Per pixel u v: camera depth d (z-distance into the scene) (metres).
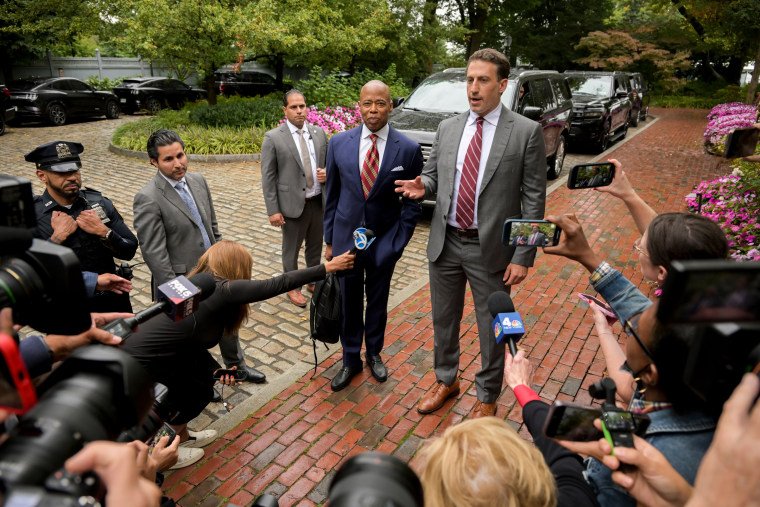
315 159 4.71
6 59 19.67
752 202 4.68
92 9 12.34
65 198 2.98
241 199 8.11
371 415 3.43
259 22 10.77
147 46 10.52
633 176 10.34
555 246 1.66
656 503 0.99
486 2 22.94
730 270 0.71
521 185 2.97
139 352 2.28
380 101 3.20
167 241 3.22
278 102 13.30
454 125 3.08
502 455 1.04
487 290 3.07
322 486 2.87
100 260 3.06
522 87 8.34
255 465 3.00
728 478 0.75
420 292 5.20
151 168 10.14
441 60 21.08
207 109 12.48
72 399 0.90
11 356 0.80
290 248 4.84
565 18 29.44
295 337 4.37
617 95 14.00
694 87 31.31
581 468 1.32
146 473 1.29
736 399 0.78
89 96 16.80
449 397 3.58
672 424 1.10
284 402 3.54
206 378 2.61
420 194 2.94
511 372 1.61
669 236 1.29
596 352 4.21
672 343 1.01
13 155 11.20
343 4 13.87
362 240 2.64
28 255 1.03
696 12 17.58
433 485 1.07
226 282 2.42
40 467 0.78
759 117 5.66
